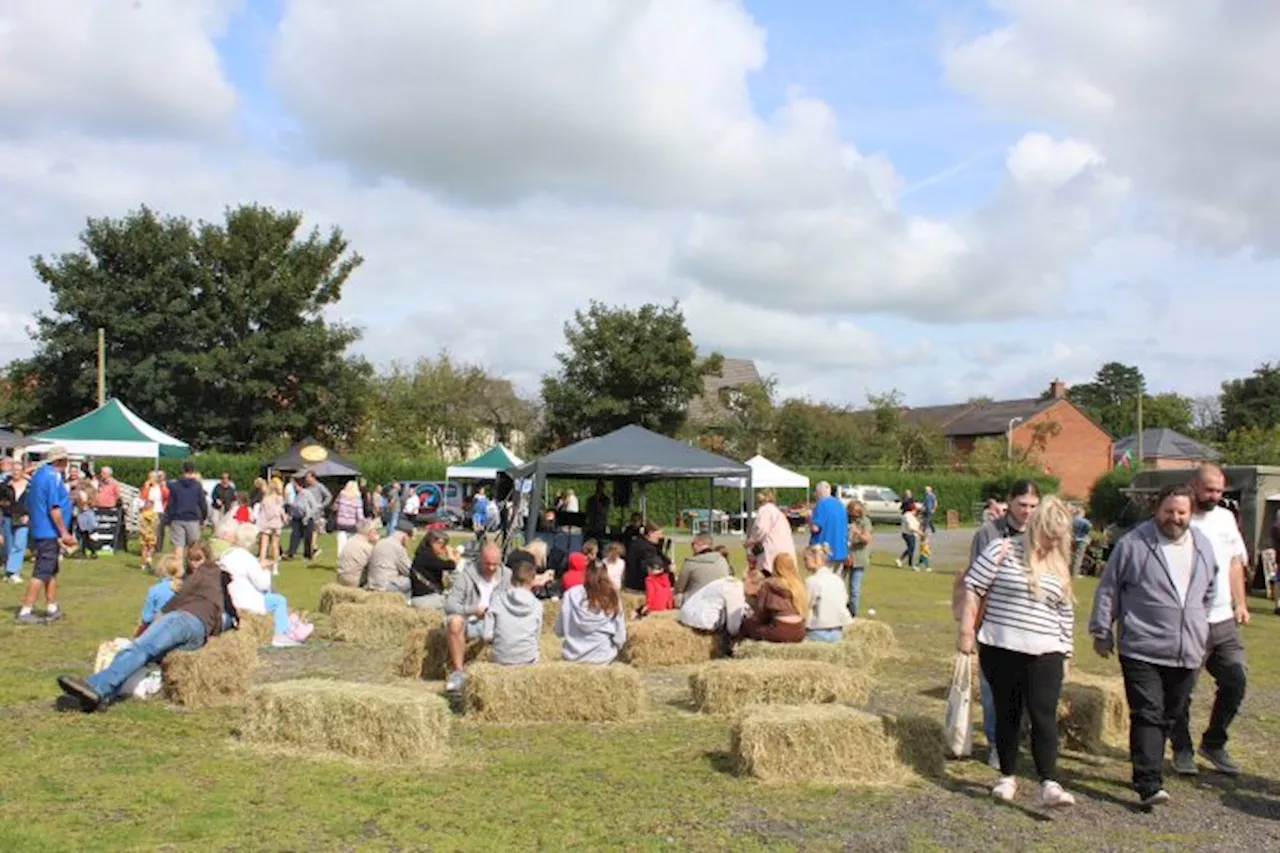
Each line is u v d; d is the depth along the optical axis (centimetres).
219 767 591
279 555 2066
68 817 500
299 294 4738
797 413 5428
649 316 4694
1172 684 562
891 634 1070
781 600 917
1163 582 557
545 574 1263
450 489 3791
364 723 618
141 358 4562
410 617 1067
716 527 3538
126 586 1514
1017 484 589
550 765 613
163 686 759
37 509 1138
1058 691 545
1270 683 968
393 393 5678
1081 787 591
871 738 600
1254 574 2008
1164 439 7381
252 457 3822
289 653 1010
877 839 495
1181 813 548
